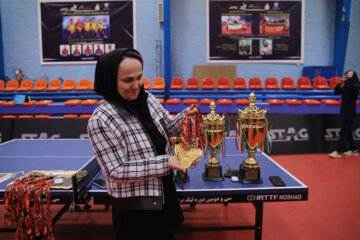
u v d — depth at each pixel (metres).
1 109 6.50
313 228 2.79
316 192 3.67
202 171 2.20
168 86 6.83
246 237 2.63
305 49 8.47
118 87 1.20
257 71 8.42
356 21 8.52
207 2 8.12
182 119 1.58
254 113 1.86
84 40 8.19
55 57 8.27
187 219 2.99
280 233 2.70
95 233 2.74
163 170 1.17
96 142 1.16
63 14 8.09
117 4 8.06
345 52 8.19
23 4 8.11
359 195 3.56
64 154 2.85
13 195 1.68
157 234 1.34
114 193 1.26
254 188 1.82
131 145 1.22
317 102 6.03
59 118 5.56
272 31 8.24
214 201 1.81
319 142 5.55
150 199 1.24
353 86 4.93
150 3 8.09
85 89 7.08
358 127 5.69
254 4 8.13
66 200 1.75
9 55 8.31
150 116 1.34
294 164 4.87
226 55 8.33
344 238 2.60
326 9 8.33
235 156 2.68
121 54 1.16
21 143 3.42
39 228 1.68
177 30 8.27
